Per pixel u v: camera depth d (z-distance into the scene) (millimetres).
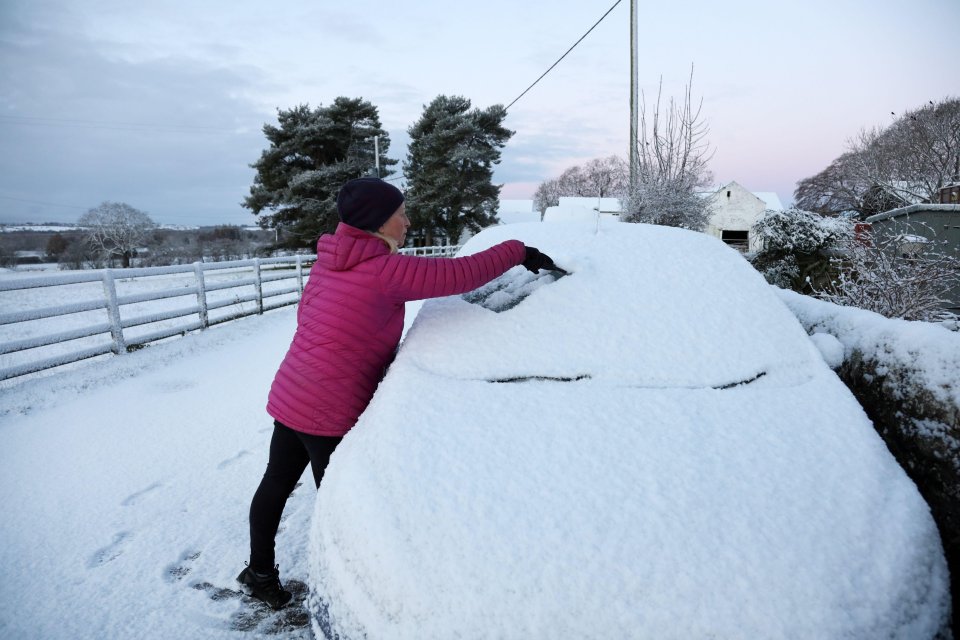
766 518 1321
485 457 1481
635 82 14773
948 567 1443
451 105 38344
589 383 1793
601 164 83125
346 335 1815
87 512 2918
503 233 2748
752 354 1939
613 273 2205
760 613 1142
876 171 33938
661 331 1985
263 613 2164
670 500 1357
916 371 1804
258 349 6855
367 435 1595
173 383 5312
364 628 1226
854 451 1547
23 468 3443
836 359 2180
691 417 1646
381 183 1845
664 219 13453
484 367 1835
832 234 9633
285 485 2039
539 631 1137
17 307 13297
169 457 3605
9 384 5504
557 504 1347
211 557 2525
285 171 35906
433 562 1232
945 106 34469
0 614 2154
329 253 1851
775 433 1596
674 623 1136
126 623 2107
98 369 5762
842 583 1193
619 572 1201
